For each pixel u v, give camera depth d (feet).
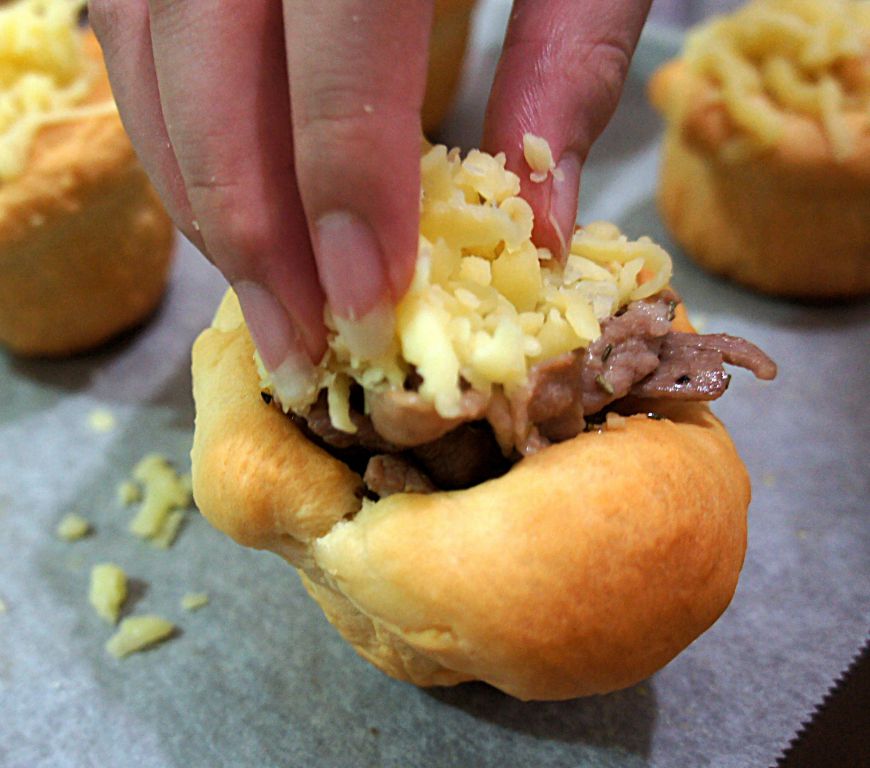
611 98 0.54
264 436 0.50
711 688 0.61
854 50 0.82
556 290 0.48
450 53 0.98
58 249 0.79
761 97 0.84
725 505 0.50
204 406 0.54
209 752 0.59
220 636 0.66
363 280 0.41
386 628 0.50
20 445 0.80
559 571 0.46
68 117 0.79
